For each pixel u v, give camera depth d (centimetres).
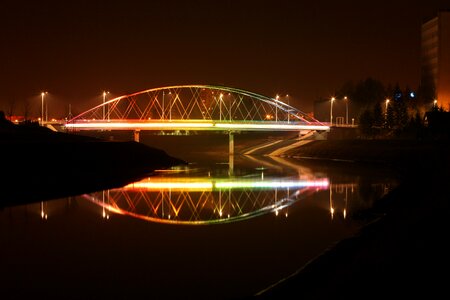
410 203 4031
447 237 2520
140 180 6756
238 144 16750
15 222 3678
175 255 2816
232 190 5719
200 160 11869
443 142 10650
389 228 3102
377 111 13850
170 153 14712
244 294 2206
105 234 3334
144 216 4000
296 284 2222
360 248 2725
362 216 3925
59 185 5725
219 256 2788
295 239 3161
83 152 8181
